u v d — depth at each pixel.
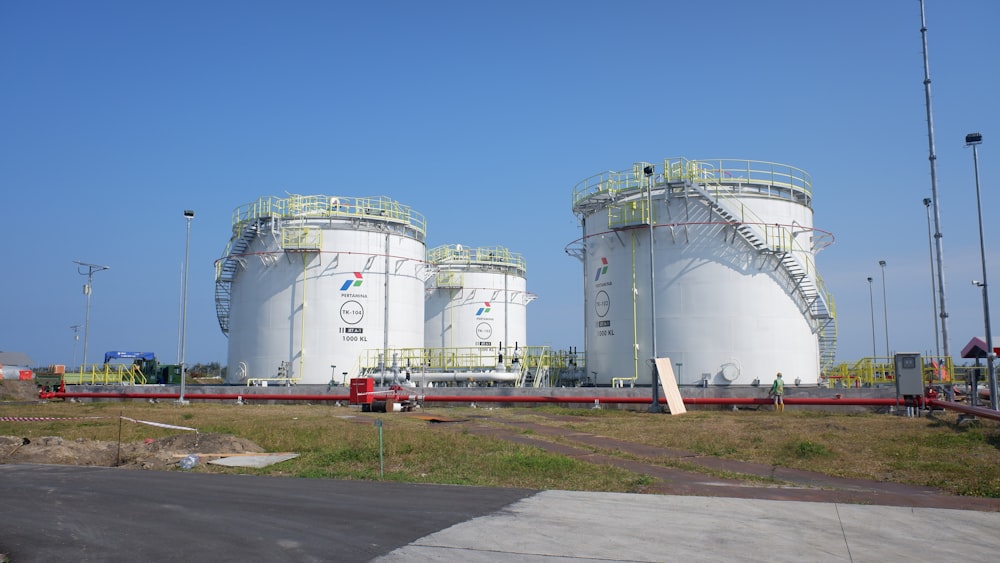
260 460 19.62
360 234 50.56
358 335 49.53
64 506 13.39
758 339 38.81
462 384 46.25
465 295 68.06
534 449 20.33
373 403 37.47
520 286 71.19
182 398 45.22
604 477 16.34
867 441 21.20
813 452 19.48
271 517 12.37
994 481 15.30
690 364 39.03
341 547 10.48
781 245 39.25
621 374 41.09
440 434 23.33
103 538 11.08
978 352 29.83
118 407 42.25
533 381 45.59
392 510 12.88
